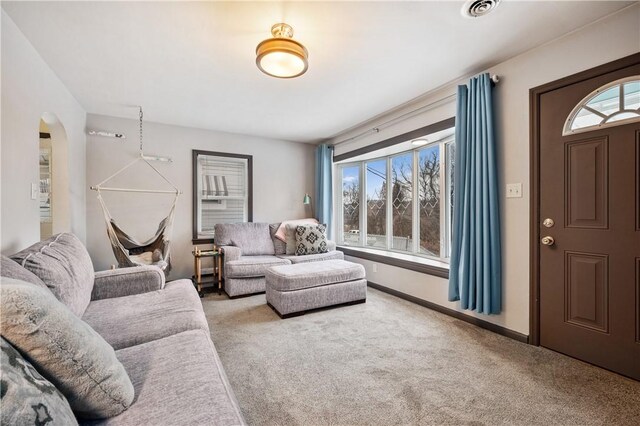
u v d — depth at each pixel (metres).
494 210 2.31
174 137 3.94
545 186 2.09
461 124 2.51
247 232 4.07
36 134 2.07
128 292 1.95
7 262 1.10
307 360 1.93
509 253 2.29
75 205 3.04
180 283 2.18
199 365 1.04
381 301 3.20
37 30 1.85
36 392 0.58
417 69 2.43
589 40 1.86
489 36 1.97
